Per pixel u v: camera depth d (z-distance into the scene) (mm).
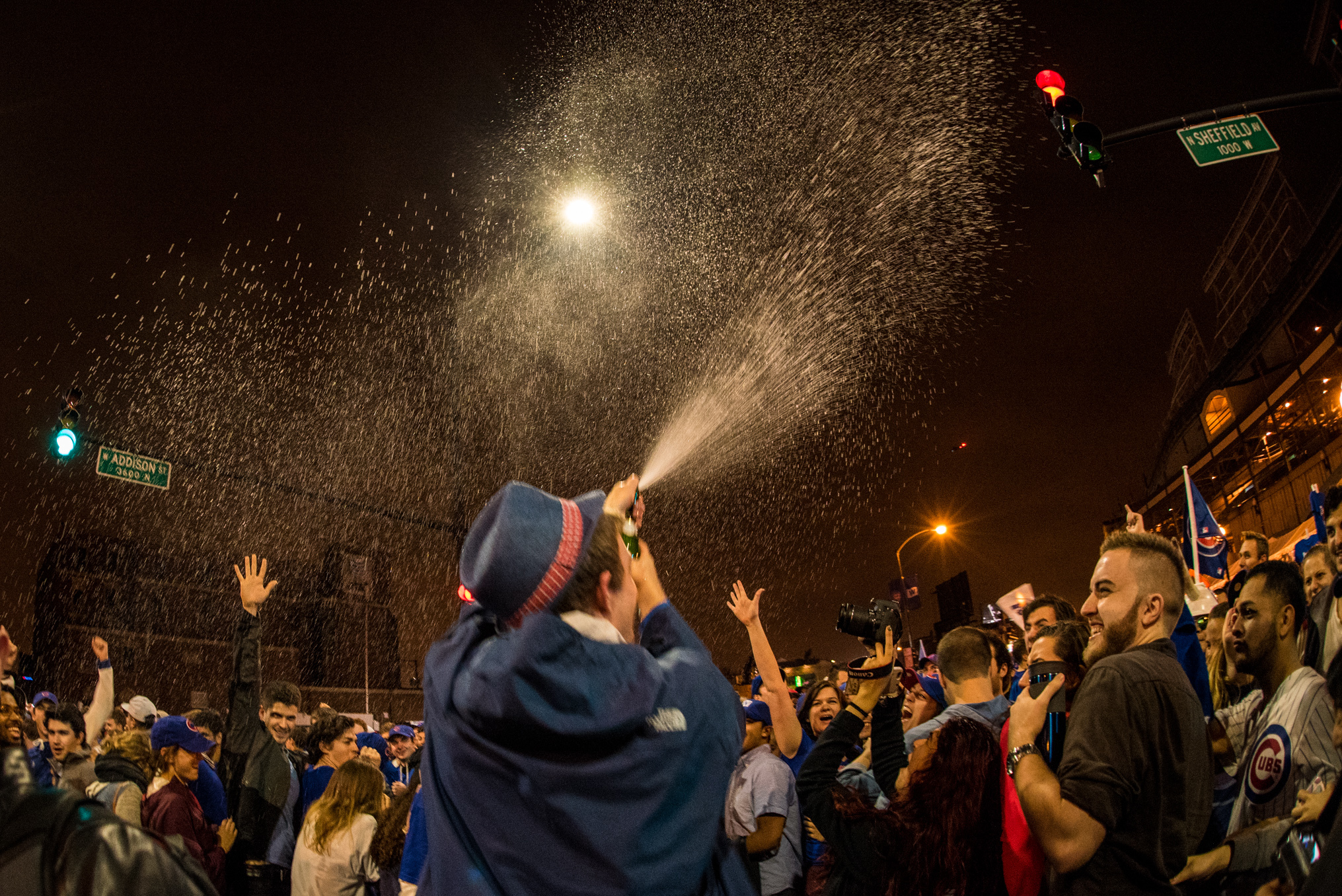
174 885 1114
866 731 4082
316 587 40812
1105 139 8602
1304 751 2600
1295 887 1876
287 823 5422
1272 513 33000
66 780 6102
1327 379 27453
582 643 1461
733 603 4066
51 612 33062
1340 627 2463
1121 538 2857
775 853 4004
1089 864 2318
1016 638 6383
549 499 1671
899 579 23688
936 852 2736
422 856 3945
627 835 1389
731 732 1623
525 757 1429
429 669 1703
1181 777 2336
